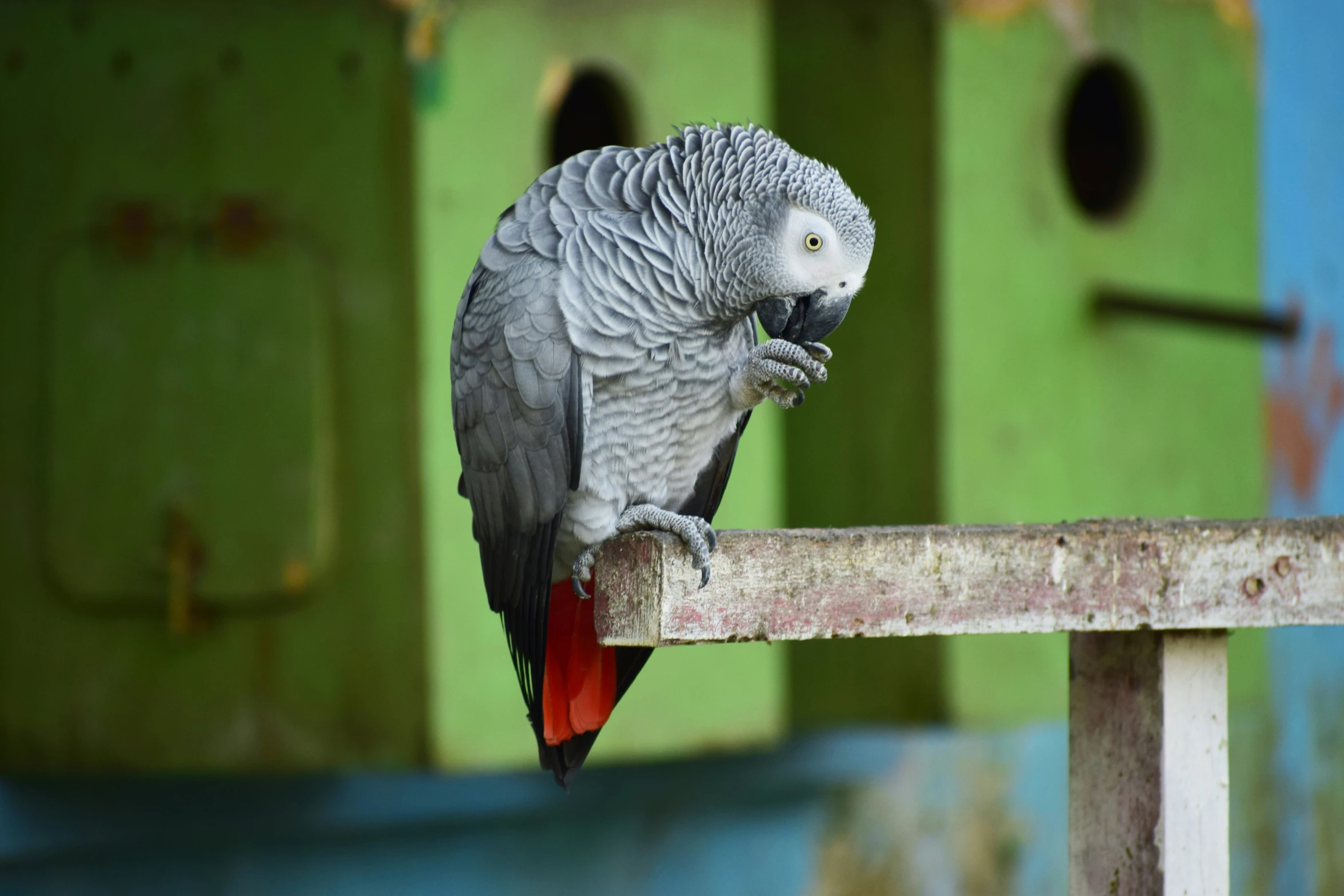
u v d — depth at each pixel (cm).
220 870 830
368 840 862
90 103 732
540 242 490
